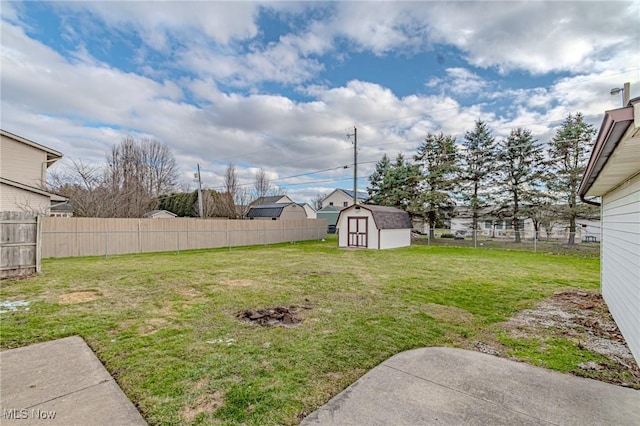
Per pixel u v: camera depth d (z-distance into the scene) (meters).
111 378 2.61
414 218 21.66
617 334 3.86
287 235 19.06
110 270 8.09
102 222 11.76
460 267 9.20
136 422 2.03
